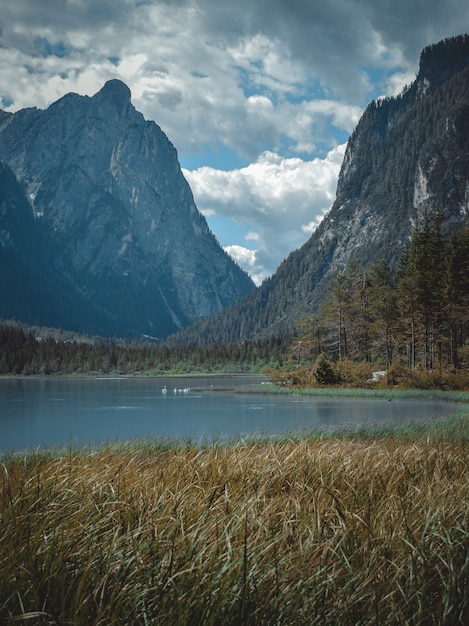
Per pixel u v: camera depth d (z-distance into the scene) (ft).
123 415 149.59
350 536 12.32
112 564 10.35
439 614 9.23
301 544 11.80
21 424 128.06
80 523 12.23
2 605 8.61
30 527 11.69
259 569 10.61
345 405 156.35
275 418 126.52
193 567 9.91
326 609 9.53
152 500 14.71
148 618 8.96
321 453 23.61
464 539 12.05
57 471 17.93
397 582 9.95
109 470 19.10
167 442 54.60
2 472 17.51
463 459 24.14
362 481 18.02
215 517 13.04
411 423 78.69
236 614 9.16
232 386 309.42
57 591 9.23
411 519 13.74
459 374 200.34
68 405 189.67
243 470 19.45
